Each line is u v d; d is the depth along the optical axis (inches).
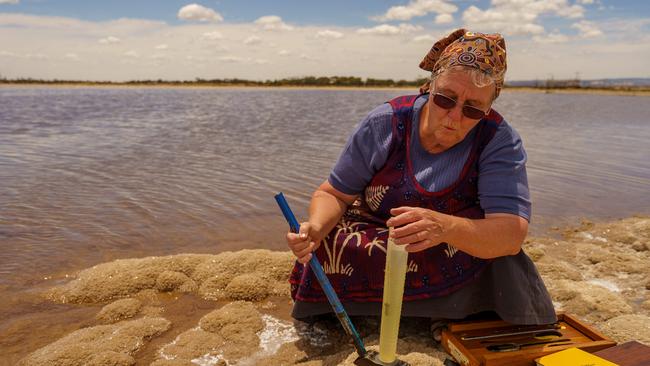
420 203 89.5
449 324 87.1
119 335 98.3
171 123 567.5
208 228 170.2
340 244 91.0
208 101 1211.9
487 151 85.5
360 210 96.3
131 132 464.8
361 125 92.9
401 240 68.9
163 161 302.7
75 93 1745.8
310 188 234.5
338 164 94.6
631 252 156.4
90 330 100.9
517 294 85.4
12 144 367.6
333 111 831.7
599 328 104.0
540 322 86.6
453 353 83.3
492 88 77.4
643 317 107.3
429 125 84.7
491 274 87.4
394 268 67.1
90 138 412.2
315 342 96.6
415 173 89.1
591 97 2130.9
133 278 123.0
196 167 283.6
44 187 227.3
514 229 80.4
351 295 93.0
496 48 77.0
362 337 96.3
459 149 86.7
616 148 393.7
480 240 77.3
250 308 110.0
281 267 129.7
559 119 721.0
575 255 150.4
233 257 133.0
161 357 92.9
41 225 170.2
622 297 122.3
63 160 301.9
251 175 262.7
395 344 70.9
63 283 124.6
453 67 77.0
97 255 143.6
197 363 90.6
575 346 79.7
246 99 1379.2
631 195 232.2
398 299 68.2
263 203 205.0
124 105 964.0
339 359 86.5
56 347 93.8
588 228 180.2
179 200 206.7
